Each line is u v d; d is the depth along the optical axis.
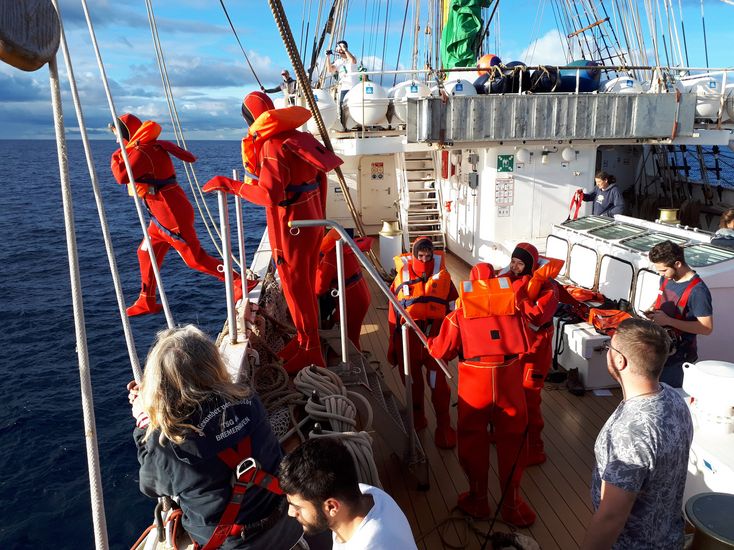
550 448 4.53
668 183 10.67
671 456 1.98
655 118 7.50
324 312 5.92
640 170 11.21
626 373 2.05
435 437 4.55
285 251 3.75
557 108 7.38
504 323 3.38
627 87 8.02
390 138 7.80
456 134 7.30
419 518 3.73
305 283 3.86
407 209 9.50
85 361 1.31
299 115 3.49
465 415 3.52
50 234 33.66
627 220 6.80
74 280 1.29
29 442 10.93
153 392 1.77
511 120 7.34
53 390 13.05
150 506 8.91
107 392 12.84
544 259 4.01
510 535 3.33
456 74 9.71
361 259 3.29
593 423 4.86
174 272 21.52
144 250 4.55
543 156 8.06
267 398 3.46
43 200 50.72
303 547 2.25
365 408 3.61
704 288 3.97
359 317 5.34
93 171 1.79
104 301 19.69
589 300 5.65
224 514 1.89
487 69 7.90
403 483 4.07
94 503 1.34
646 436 1.95
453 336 3.46
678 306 4.06
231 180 3.27
